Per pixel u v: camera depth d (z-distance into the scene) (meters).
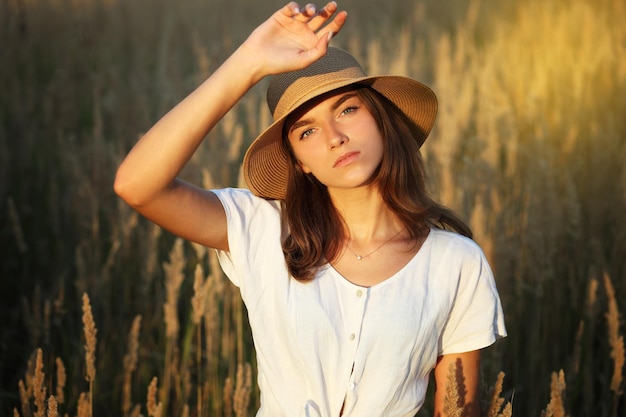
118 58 8.74
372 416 2.00
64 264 4.51
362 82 2.06
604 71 6.34
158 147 1.93
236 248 2.12
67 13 10.00
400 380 2.01
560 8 8.72
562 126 5.66
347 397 2.01
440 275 2.08
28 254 4.79
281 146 2.16
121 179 1.96
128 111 6.19
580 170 4.86
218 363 3.58
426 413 3.09
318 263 2.09
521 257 4.05
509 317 3.71
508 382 3.63
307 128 2.04
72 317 4.20
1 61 7.87
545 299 3.91
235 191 2.22
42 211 5.13
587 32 7.35
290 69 1.90
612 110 5.78
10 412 3.58
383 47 8.15
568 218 4.25
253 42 1.91
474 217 3.67
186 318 4.04
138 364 3.76
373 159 2.04
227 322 3.57
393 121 2.15
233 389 3.45
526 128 5.89
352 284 2.05
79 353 3.71
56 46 8.75
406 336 2.00
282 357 2.07
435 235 2.14
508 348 3.69
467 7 10.34
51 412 2.13
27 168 5.58
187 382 3.31
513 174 4.88
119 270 4.36
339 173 2.02
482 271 2.12
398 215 2.14
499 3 10.20
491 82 6.27
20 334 4.04
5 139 5.60
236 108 5.87
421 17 9.72
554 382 2.46
